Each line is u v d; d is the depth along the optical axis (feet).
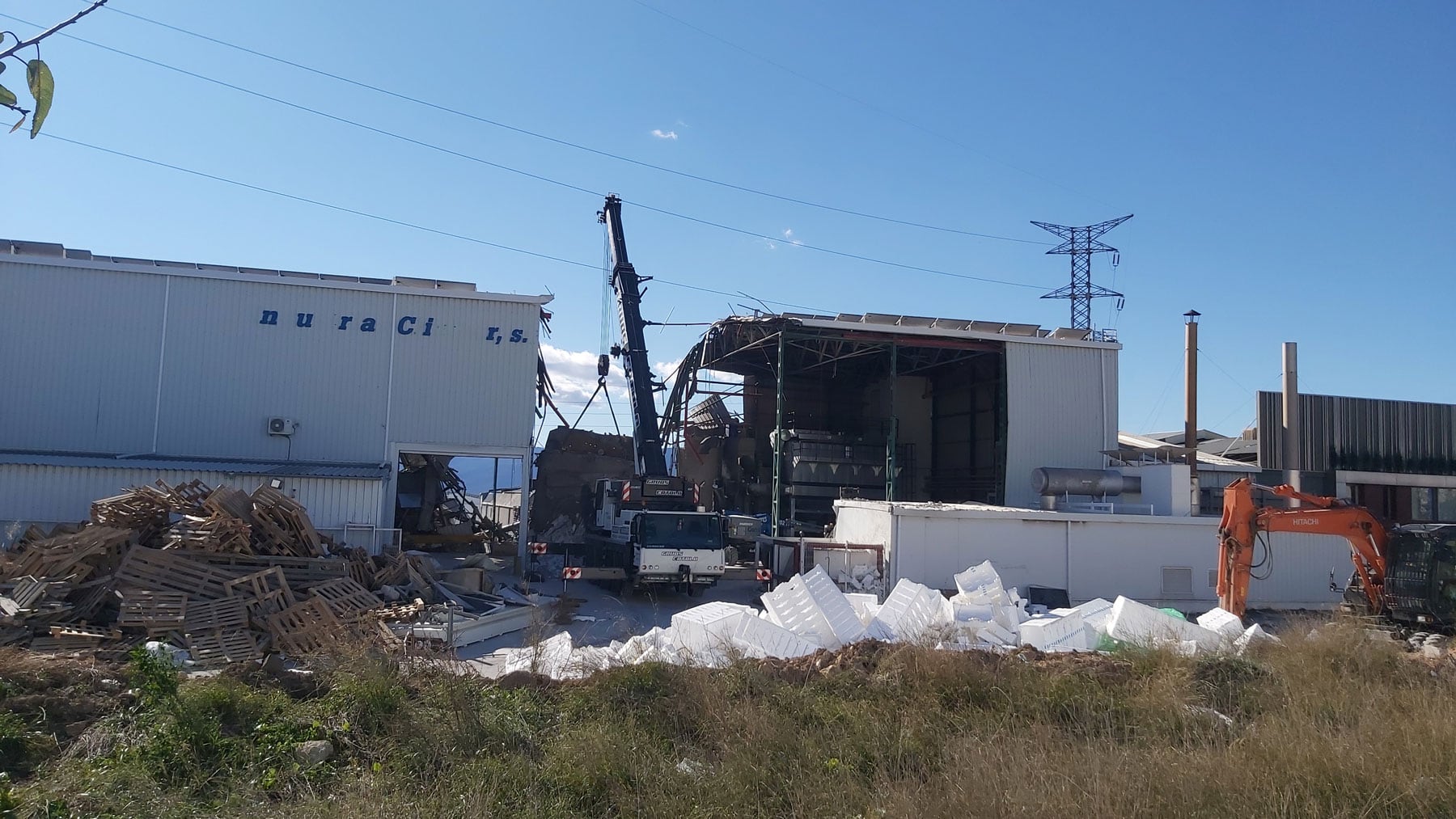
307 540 55.62
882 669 34.45
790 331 104.12
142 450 86.94
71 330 86.63
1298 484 106.63
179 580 47.93
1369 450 110.52
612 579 79.77
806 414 143.02
